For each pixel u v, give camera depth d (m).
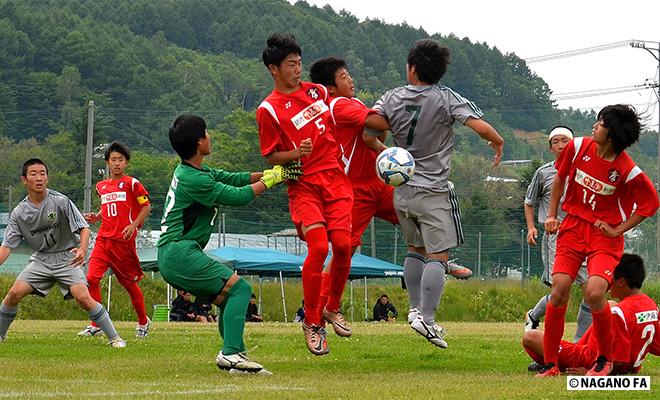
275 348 12.56
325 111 10.20
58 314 35.12
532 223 13.25
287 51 10.02
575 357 9.46
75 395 7.51
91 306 12.89
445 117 10.53
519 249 59.31
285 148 10.00
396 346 13.06
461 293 41.78
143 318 15.65
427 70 10.55
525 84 179.25
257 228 61.31
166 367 9.83
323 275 10.95
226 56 181.25
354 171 12.02
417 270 11.56
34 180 12.81
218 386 8.17
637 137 8.94
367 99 147.25
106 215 15.53
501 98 177.25
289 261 33.56
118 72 139.50
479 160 77.12
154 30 195.12
